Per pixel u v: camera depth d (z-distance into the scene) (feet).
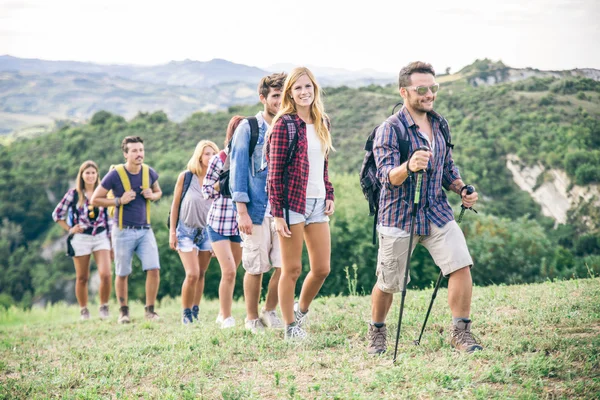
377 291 17.34
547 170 164.55
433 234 16.40
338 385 15.31
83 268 36.04
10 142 263.29
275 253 22.67
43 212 217.77
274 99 21.31
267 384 16.21
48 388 18.44
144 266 32.27
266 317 23.62
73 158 240.32
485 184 169.48
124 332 28.30
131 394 16.66
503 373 14.44
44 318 59.62
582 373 14.25
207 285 88.99
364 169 17.30
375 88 252.21
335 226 91.40
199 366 18.20
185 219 28.12
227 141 24.38
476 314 20.95
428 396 13.94
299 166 18.74
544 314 19.56
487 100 199.93
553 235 149.38
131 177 31.73
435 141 16.57
